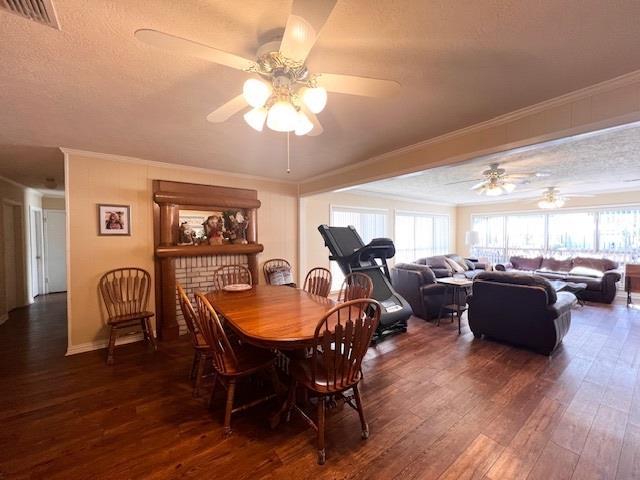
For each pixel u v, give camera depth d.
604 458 1.62
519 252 7.36
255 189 4.57
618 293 5.72
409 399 2.21
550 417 1.98
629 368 2.68
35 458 1.65
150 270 3.64
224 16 1.25
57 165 3.77
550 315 2.88
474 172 4.40
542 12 1.23
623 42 1.43
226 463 1.61
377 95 1.51
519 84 1.82
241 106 1.61
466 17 1.26
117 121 2.35
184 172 3.90
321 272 5.17
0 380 2.55
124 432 1.87
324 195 5.68
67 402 2.21
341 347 1.66
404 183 5.32
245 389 2.40
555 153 3.35
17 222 5.11
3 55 1.47
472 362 2.84
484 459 1.62
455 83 1.81
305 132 1.68
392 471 1.55
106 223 3.33
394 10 1.21
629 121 1.74
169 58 1.52
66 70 1.62
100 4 1.15
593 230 6.15
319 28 1.06
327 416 2.02
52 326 4.07
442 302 4.36
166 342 3.49
